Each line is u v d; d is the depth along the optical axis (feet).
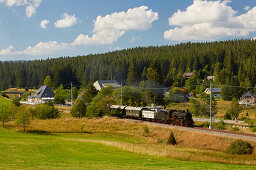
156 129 176.45
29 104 391.04
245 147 118.52
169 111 187.11
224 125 183.62
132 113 226.17
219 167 79.20
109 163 79.36
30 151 96.27
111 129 196.24
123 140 159.43
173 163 85.81
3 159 75.82
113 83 544.62
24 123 186.19
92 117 253.65
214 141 135.85
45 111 251.80
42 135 168.76
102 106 254.68
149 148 124.98
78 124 217.77
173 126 173.58
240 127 177.17
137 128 189.98
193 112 263.90
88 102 328.08
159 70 361.51
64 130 194.08
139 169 69.05
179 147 135.44
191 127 167.22
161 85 351.87
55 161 77.92
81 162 78.84
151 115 204.03
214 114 253.44
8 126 204.33
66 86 647.15
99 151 109.60
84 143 132.98
